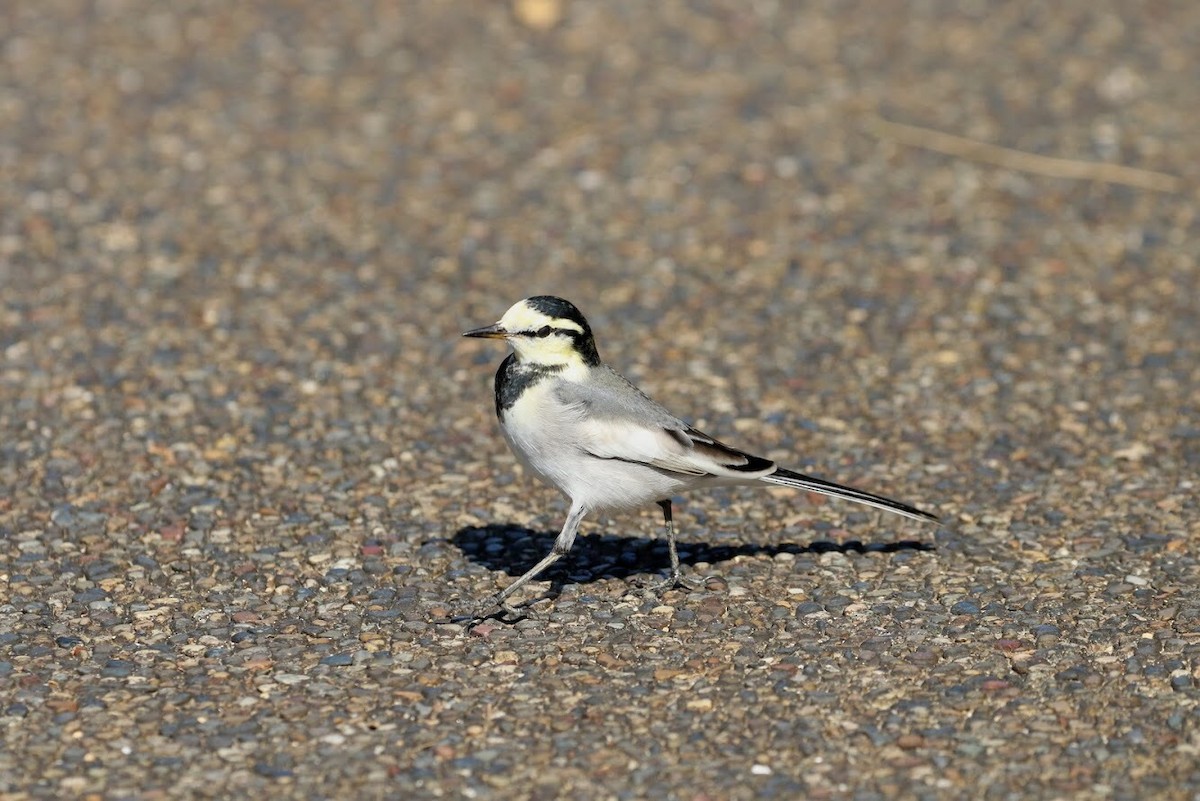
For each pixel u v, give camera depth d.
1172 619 10.18
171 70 21.42
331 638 10.11
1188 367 14.41
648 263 16.83
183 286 16.03
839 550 11.40
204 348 14.75
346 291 16.08
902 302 15.89
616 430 10.20
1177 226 17.52
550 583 10.95
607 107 20.58
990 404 13.82
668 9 23.78
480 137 19.77
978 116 20.38
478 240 17.30
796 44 22.62
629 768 8.59
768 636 10.12
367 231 17.44
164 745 8.80
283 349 14.80
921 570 11.03
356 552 11.35
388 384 14.22
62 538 11.44
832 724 9.01
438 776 8.52
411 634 10.17
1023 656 9.74
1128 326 15.29
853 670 9.62
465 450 13.06
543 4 23.44
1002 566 11.05
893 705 9.20
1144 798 8.23
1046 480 12.42
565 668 9.72
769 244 17.23
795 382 14.33
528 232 17.50
